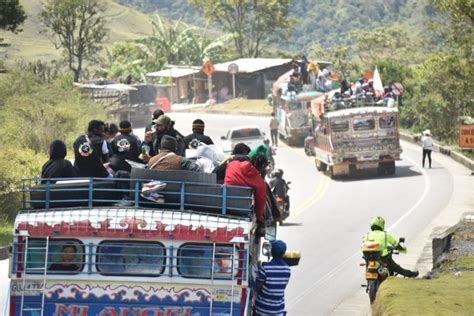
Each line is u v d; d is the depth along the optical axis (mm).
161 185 23969
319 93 127250
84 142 30078
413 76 153125
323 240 57094
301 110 127500
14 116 97062
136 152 32406
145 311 23766
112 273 23781
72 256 23844
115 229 23641
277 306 26562
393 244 34688
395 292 28562
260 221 25891
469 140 87688
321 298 40125
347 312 37219
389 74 159750
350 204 75375
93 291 23828
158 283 23734
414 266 45875
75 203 24344
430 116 131750
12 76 118500
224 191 23922
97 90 141375
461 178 90312
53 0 199875
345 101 95000
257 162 26344
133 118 143125
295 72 129125
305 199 79875
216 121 167125
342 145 93062
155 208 24094
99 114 120938
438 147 116625
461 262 35094
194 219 23609
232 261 23609
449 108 130375
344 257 50719
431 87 132125
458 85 129000
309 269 47344
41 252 23828
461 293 28469
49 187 24219
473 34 110938
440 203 73688
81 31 199875
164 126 32219
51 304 23875
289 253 27531
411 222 64312
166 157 26234
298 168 104688
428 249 46344
